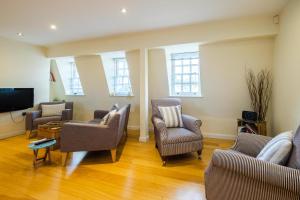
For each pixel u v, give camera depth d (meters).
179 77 4.25
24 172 2.38
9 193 1.92
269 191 1.20
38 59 4.65
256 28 2.93
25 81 4.39
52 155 2.97
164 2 2.40
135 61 4.20
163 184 2.10
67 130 2.56
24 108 4.30
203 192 1.95
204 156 2.93
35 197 1.85
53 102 4.67
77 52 4.36
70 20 2.99
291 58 2.35
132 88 4.54
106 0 2.33
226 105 3.76
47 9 2.59
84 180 2.19
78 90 5.41
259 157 1.52
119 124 2.70
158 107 3.27
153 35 3.60
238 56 3.37
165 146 2.57
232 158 1.26
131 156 2.95
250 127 3.12
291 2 2.33
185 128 3.05
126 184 2.10
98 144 2.64
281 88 2.73
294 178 1.11
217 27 3.14
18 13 2.72
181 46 3.58
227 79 3.57
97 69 4.61
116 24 3.18
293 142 1.35
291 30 2.34
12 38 4.01
